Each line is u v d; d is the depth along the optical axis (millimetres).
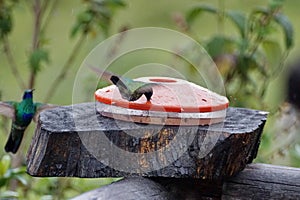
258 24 6949
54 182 6301
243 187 4195
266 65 7051
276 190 4188
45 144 3818
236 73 6953
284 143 6672
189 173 3879
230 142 3836
